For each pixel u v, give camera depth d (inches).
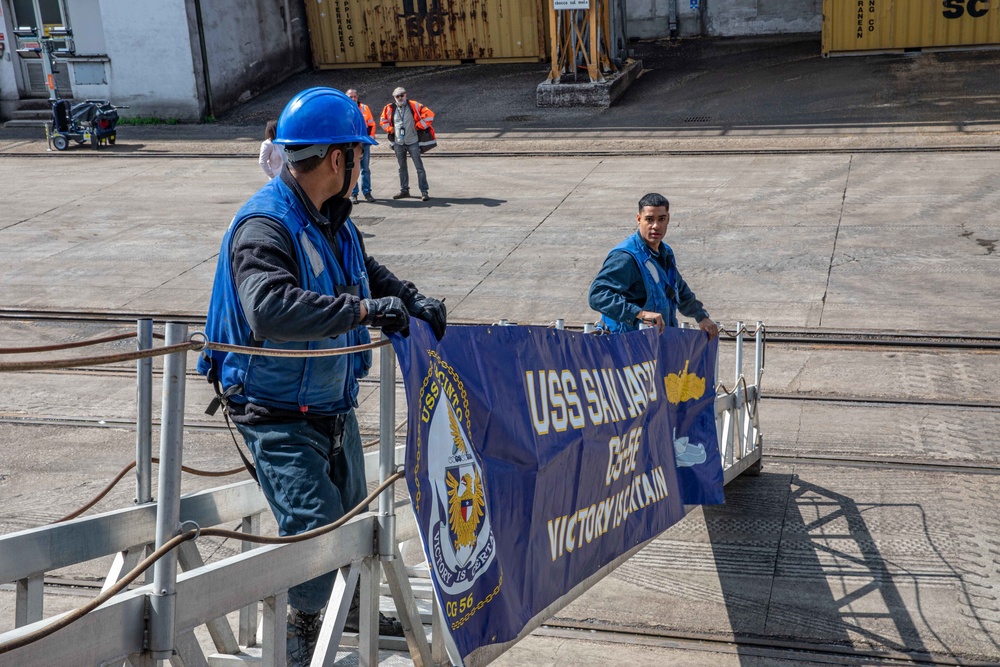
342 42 1018.1
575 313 388.2
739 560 221.0
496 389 126.5
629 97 848.3
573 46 834.8
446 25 984.9
